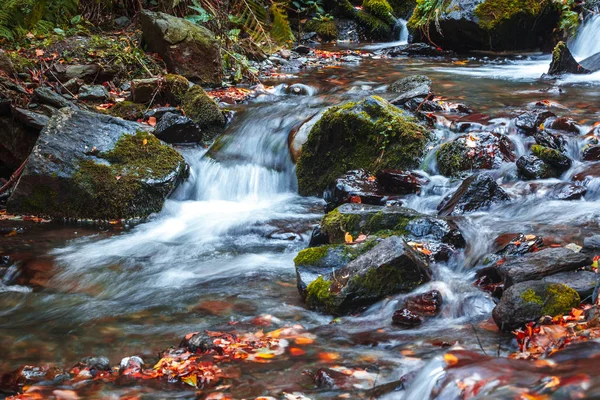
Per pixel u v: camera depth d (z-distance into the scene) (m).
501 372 2.71
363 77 10.83
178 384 3.53
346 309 4.41
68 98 8.78
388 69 11.62
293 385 3.46
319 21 15.72
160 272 5.37
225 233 6.30
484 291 4.43
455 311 4.25
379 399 3.11
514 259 4.45
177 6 11.76
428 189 6.50
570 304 3.80
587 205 5.67
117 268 5.46
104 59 9.85
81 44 10.01
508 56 12.89
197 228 6.46
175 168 7.12
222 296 4.82
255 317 4.42
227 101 9.32
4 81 8.40
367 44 15.28
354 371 3.56
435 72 11.14
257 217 6.60
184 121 8.00
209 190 7.46
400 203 6.33
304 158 7.39
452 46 13.52
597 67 10.64
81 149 7.01
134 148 7.14
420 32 14.05
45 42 9.95
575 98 8.62
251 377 3.56
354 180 6.76
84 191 6.76
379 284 4.45
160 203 6.93
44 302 4.84
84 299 4.88
